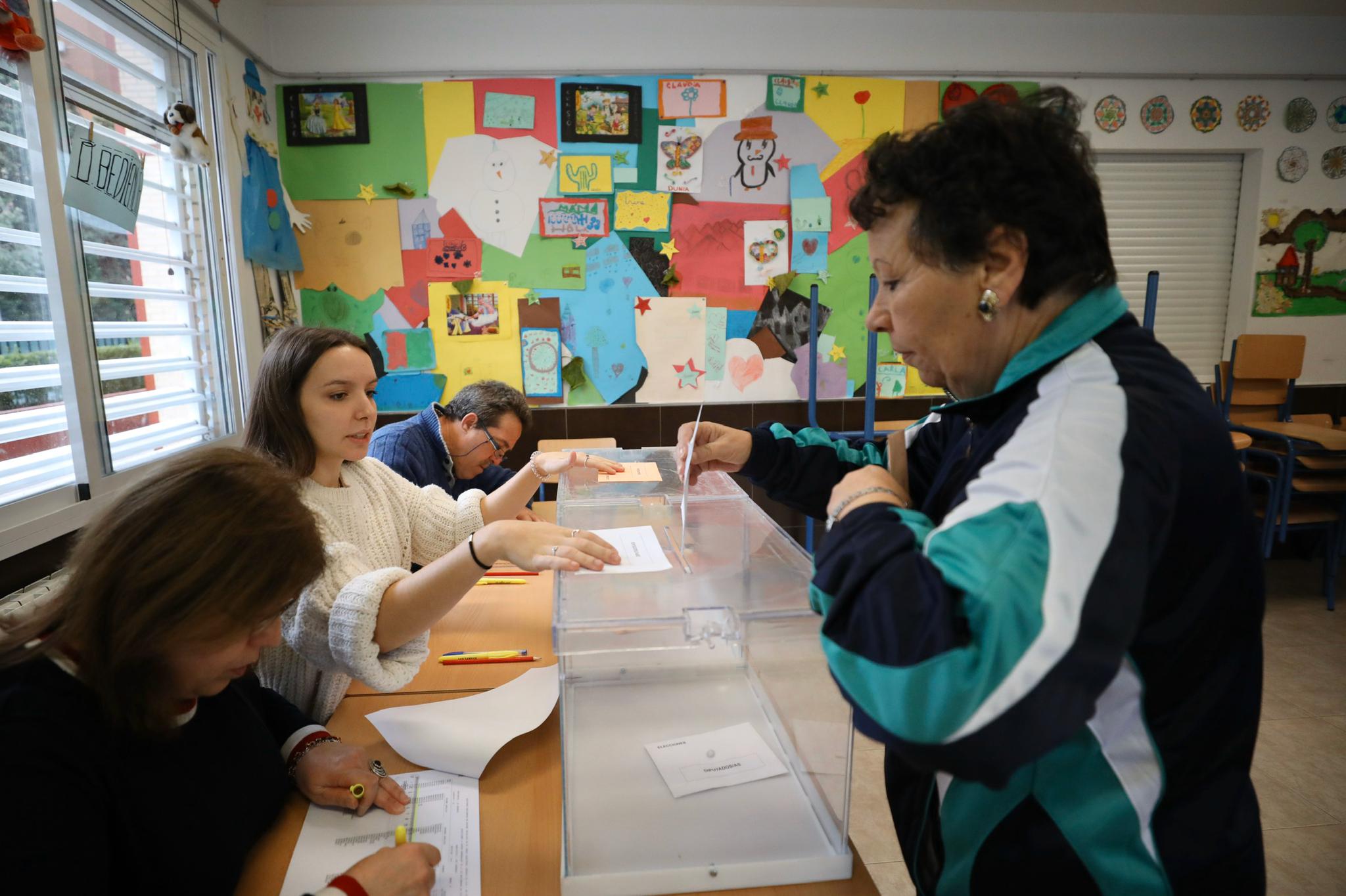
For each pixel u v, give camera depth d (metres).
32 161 1.75
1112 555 0.45
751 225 3.35
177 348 2.48
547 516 2.05
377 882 0.66
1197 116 3.52
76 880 0.62
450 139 3.19
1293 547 3.84
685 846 0.74
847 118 3.33
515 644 1.27
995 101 0.59
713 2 3.21
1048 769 0.60
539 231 3.27
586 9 3.18
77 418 1.86
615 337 3.36
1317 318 3.74
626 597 0.78
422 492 1.50
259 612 0.65
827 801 0.75
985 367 0.65
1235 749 0.61
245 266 2.86
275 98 3.10
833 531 0.56
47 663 0.66
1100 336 0.61
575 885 0.70
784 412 3.47
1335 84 3.55
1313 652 2.82
